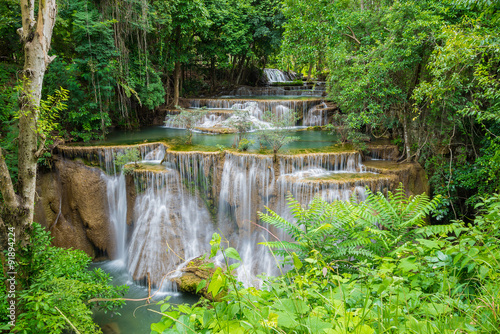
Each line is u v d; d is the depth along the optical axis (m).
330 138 14.12
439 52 7.65
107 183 11.81
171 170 11.06
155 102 16.58
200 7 17.02
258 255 10.31
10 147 9.64
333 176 10.26
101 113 13.77
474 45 6.74
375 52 10.77
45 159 11.14
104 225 11.70
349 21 12.26
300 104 17.69
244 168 10.69
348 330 1.60
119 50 14.12
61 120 13.38
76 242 11.52
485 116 7.60
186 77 24.91
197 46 21.95
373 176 10.20
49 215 11.39
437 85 8.12
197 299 8.80
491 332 1.73
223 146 11.99
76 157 11.71
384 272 2.17
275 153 10.49
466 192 11.92
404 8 10.06
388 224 3.93
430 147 11.36
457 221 3.44
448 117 10.34
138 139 14.12
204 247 10.84
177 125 17.30
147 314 8.27
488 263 2.24
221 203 11.12
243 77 28.52
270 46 24.97
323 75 28.61
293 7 12.59
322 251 3.69
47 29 5.78
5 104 10.90
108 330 7.63
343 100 12.36
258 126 14.73
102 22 13.09
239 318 2.05
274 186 10.38
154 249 10.56
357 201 9.63
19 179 5.56
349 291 2.26
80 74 14.40
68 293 5.12
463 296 2.34
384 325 1.76
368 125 14.19
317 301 2.31
